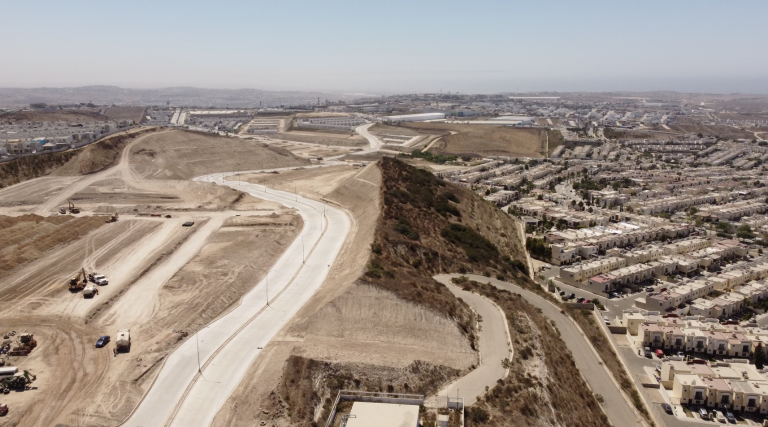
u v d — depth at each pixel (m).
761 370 118.94
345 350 96.00
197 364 94.88
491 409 85.50
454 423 80.94
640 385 110.38
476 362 98.62
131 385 89.00
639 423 98.50
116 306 120.19
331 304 107.94
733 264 189.25
